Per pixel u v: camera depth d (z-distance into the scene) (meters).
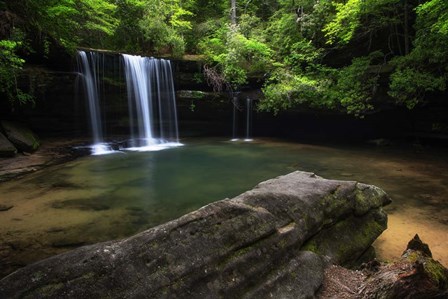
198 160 13.20
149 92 17.61
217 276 3.01
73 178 10.19
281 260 3.54
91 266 2.69
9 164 10.91
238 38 18.58
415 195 8.76
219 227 3.33
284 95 16.53
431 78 12.38
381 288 3.14
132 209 7.69
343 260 4.39
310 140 18.16
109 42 19.88
